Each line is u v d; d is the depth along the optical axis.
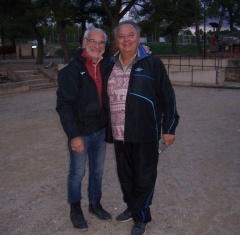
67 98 3.18
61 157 5.81
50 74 17.34
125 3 20.53
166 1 19.33
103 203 4.13
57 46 43.00
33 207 4.06
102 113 3.34
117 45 3.08
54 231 3.54
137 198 3.35
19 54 34.84
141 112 3.12
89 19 23.06
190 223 3.63
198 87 15.58
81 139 3.21
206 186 4.54
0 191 4.51
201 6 20.20
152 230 3.52
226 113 9.36
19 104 11.45
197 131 7.41
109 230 3.54
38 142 6.76
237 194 4.28
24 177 4.98
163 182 4.70
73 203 3.54
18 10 21.34
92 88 3.24
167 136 3.22
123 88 3.12
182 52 35.28
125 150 3.32
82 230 3.50
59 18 17.77
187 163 5.42
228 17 34.69
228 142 6.54
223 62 19.94
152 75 3.12
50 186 4.64
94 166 3.59
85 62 3.23
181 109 10.05
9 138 7.11
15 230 3.57
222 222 3.64
